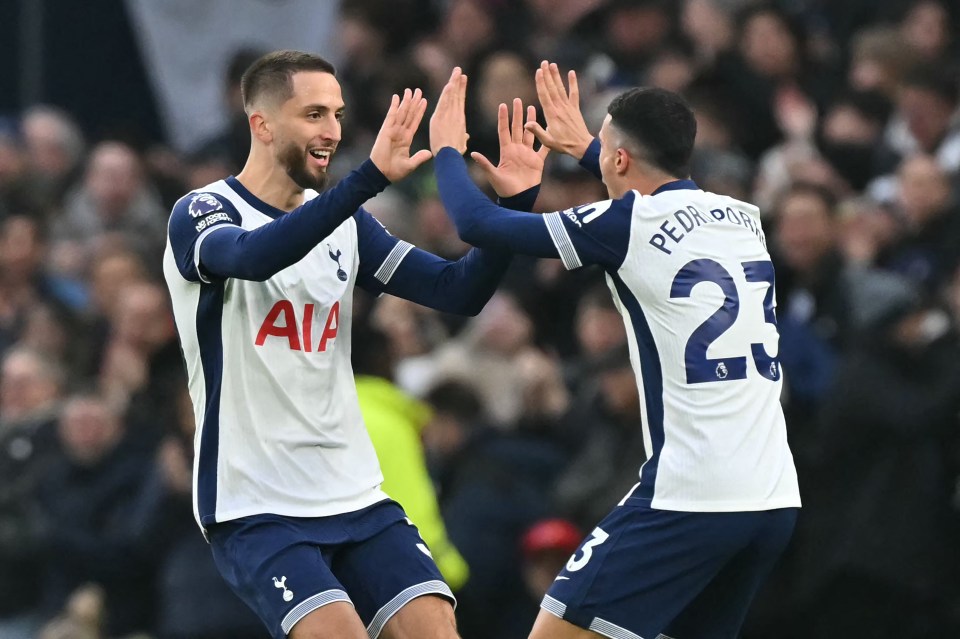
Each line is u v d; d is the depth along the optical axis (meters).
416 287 18.92
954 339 25.34
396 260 18.94
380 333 26.47
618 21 38.12
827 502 25.50
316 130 17.89
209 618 27.58
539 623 18.55
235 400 17.81
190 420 29.08
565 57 36.00
